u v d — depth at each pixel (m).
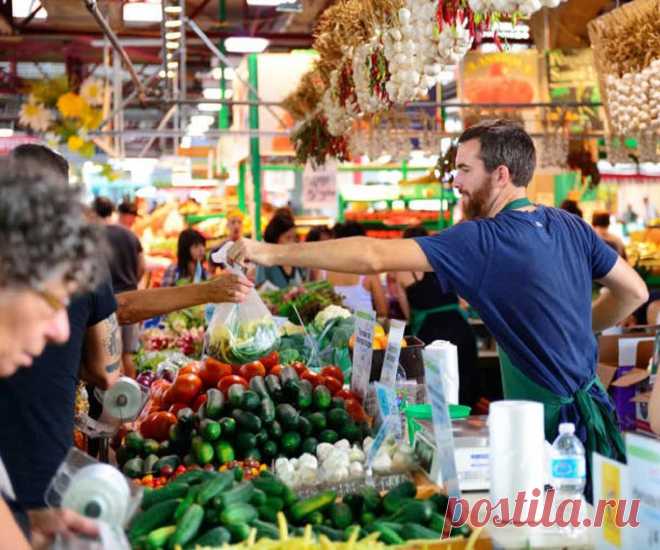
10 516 2.05
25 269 1.70
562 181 14.07
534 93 10.57
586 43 12.52
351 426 3.77
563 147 10.66
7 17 14.15
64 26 14.84
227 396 3.79
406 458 3.23
